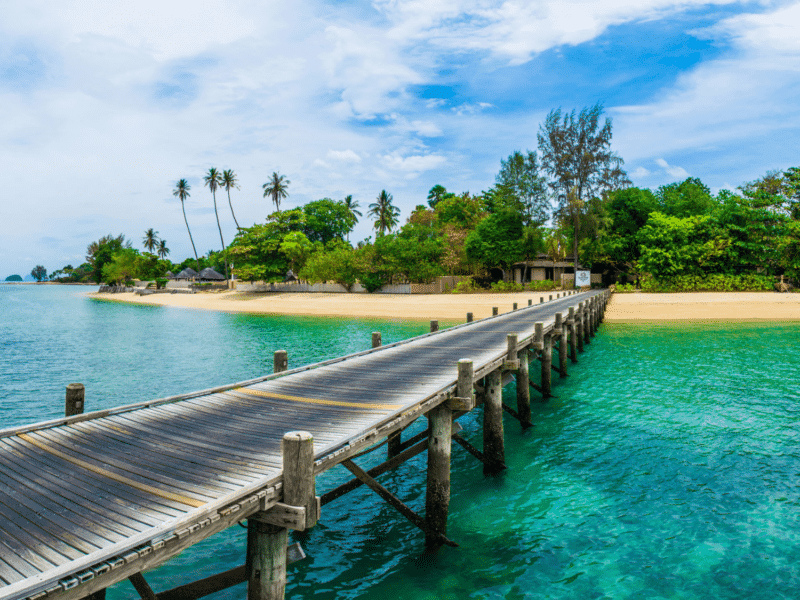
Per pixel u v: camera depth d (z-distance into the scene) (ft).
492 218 191.83
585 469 36.78
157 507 16.22
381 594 23.21
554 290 184.75
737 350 79.82
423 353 45.60
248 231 249.96
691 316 120.26
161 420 25.67
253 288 258.37
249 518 17.46
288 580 24.38
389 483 35.55
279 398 29.99
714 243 163.94
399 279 204.13
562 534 28.14
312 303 186.91
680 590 23.16
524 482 34.83
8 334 124.47
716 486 33.63
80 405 26.09
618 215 197.16
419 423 49.34
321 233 306.55
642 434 43.65
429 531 27.14
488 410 37.11
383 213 293.84
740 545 26.71
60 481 18.33
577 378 64.90
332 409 27.43
